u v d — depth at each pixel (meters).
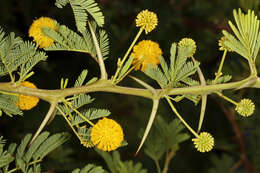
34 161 0.29
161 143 0.39
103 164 0.45
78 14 0.27
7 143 0.42
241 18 0.26
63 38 0.27
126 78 0.46
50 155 0.39
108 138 0.26
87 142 0.28
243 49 0.26
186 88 0.27
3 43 0.27
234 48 0.26
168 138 0.39
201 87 0.27
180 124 0.39
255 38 0.26
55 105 0.27
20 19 0.47
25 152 0.30
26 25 0.47
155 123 0.39
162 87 0.27
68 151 0.40
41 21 0.28
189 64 0.27
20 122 0.42
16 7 0.46
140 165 0.38
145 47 0.28
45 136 0.29
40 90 0.27
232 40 0.26
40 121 0.42
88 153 0.46
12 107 0.28
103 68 0.27
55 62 0.47
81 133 0.28
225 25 0.46
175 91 0.27
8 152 0.29
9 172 0.28
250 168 0.47
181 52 0.27
